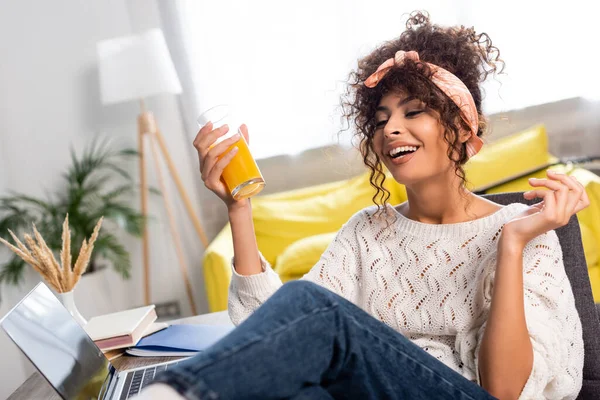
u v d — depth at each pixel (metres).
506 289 1.11
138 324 1.54
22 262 3.49
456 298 1.29
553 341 1.16
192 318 1.78
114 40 3.37
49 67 3.79
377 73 1.29
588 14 3.68
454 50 1.33
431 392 0.99
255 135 3.80
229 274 2.82
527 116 3.79
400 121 1.28
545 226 1.10
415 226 1.37
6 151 3.81
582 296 1.40
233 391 0.78
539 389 1.12
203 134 1.28
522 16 3.71
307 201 3.41
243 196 1.31
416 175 1.28
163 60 3.40
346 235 1.47
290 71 3.75
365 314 0.98
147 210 3.86
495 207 1.35
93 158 3.81
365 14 3.70
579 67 3.73
